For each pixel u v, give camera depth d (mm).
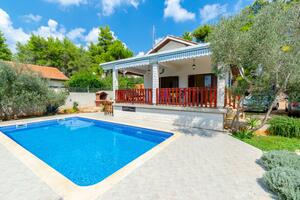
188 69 11867
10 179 3346
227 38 5141
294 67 4773
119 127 9289
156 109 9523
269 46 4770
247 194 2828
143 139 7742
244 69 6148
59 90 14453
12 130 8992
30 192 2908
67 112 14562
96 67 35875
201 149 5094
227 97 8805
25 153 4805
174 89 8820
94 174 4359
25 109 11781
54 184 3164
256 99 6523
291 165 3344
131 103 10820
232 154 4688
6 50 29609
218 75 6438
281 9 5102
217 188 3021
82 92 19812
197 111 7969
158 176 3451
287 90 5922
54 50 35188
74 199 2715
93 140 7547
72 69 37562
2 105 10477
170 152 4844
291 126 6254
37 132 8953
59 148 6449
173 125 8633
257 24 4988
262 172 3623
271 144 5492
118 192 2902
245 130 6617
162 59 9000
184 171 3676
